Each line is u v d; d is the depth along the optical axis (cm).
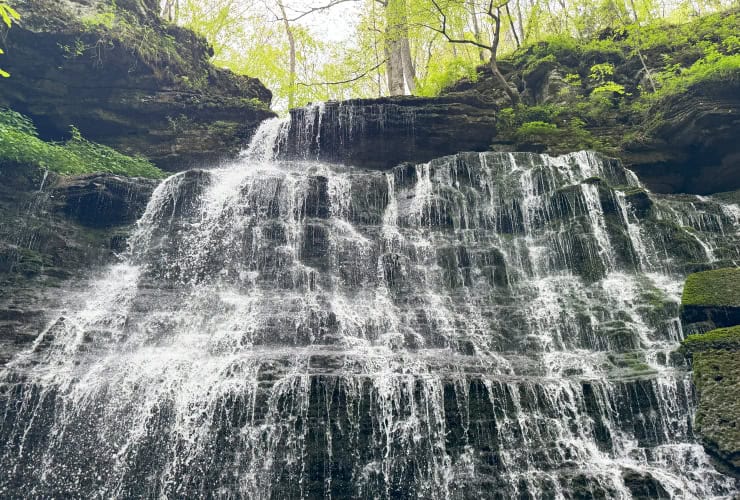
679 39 1950
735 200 1448
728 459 720
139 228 1268
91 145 1534
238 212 1285
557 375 911
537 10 2392
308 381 804
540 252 1234
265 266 1178
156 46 1717
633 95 1855
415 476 774
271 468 763
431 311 1073
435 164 1446
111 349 955
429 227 1307
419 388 816
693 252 1189
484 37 2930
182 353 940
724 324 941
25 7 1453
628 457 809
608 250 1181
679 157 1541
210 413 800
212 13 2638
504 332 1032
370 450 780
